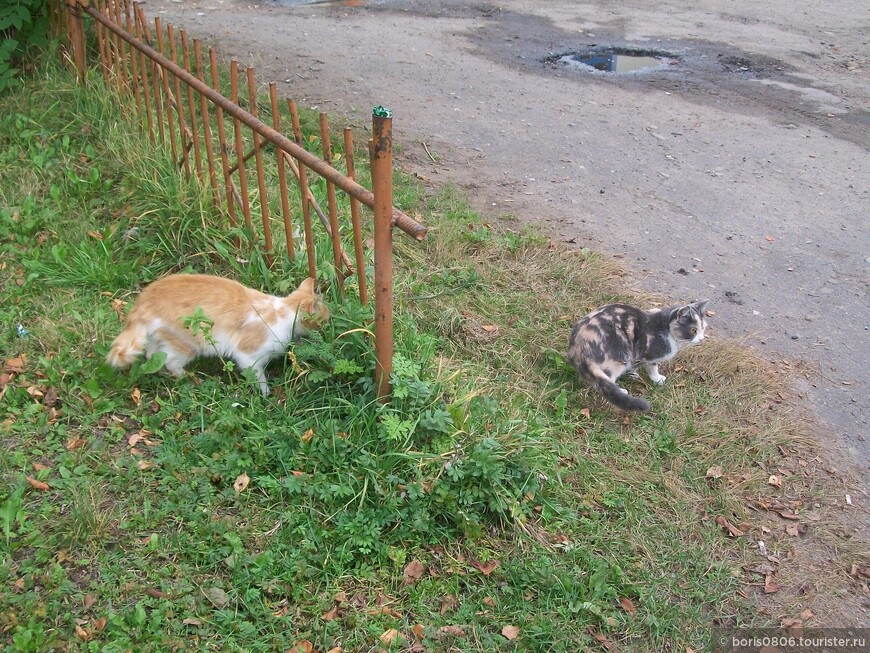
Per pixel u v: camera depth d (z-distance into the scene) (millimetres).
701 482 1892
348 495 1656
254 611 1453
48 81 3039
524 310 2371
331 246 2223
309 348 1834
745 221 3039
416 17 5316
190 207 2330
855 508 1866
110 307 2119
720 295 2594
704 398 2152
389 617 1490
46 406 1802
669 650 1521
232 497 1638
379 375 1762
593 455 1922
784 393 2193
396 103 3770
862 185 3363
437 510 1664
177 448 1727
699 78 4543
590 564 1642
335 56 4305
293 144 1939
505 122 3727
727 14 5875
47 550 1491
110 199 2531
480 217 2838
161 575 1483
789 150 3658
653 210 3070
